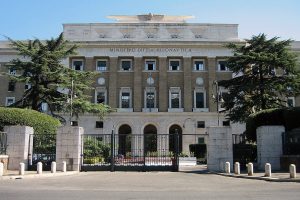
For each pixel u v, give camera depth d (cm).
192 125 5853
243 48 4378
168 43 6059
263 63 4181
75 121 5844
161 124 5884
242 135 3181
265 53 4200
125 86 6084
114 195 1266
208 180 1914
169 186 1599
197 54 6100
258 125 2962
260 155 2588
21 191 1377
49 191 1384
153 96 6072
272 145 2556
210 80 6016
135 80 6028
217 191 1396
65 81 4228
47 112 5400
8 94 6072
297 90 4191
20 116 2791
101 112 4522
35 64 4069
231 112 4459
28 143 2634
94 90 6034
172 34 6191
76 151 2667
